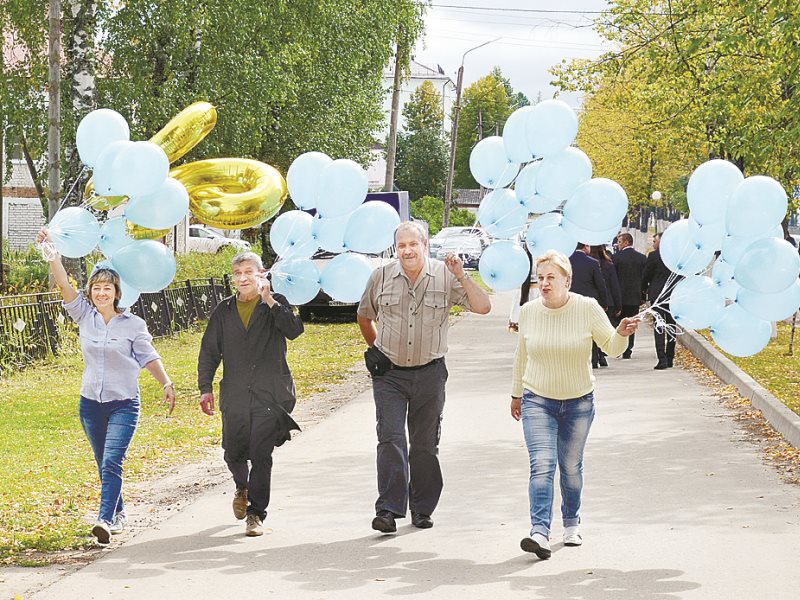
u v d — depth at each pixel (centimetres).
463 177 13262
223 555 786
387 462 843
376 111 4481
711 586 692
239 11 2927
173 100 2864
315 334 2795
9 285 2534
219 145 3014
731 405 1491
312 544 816
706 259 792
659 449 1178
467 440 1250
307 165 876
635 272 2122
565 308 790
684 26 2145
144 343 845
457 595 680
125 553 797
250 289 858
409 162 9775
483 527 859
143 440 1312
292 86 3231
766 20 1606
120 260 838
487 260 874
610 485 1002
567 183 830
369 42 3922
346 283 877
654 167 5394
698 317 795
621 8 2727
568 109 830
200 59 2941
